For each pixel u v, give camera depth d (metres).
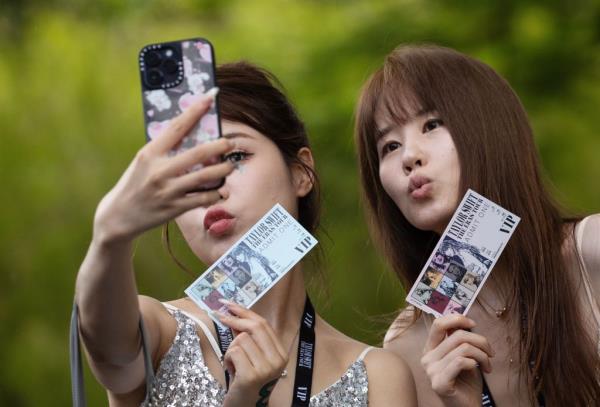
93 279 5.23
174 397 6.06
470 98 7.47
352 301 15.22
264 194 6.43
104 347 5.51
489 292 7.53
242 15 16.25
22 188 16.53
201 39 5.39
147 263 14.44
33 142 16.75
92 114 17.02
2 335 16.02
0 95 16.98
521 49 14.75
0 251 16.27
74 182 16.62
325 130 14.65
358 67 14.96
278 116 6.72
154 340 6.07
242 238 6.03
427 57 7.60
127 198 5.00
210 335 6.26
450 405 6.71
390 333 7.98
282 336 6.47
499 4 15.14
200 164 5.10
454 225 6.80
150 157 5.00
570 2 15.25
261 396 5.77
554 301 7.36
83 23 18.00
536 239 7.43
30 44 17.59
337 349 6.46
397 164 7.41
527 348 7.30
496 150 7.41
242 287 5.96
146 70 5.38
